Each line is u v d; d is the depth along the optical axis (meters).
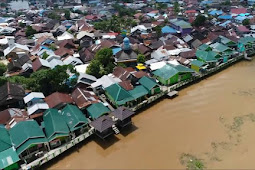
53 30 100.38
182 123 40.19
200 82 55.00
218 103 45.41
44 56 63.12
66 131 35.34
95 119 38.50
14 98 42.53
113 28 96.00
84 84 48.28
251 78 54.97
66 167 32.88
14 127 35.62
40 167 32.59
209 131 37.62
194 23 94.25
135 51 62.53
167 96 48.88
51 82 45.28
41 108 39.94
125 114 38.16
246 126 38.16
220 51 62.84
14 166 30.86
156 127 39.62
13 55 68.44
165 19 105.94
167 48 66.56
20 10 159.88
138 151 34.59
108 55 57.16
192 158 32.34
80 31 92.88
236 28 82.62
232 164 30.81
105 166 32.47
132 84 49.69
